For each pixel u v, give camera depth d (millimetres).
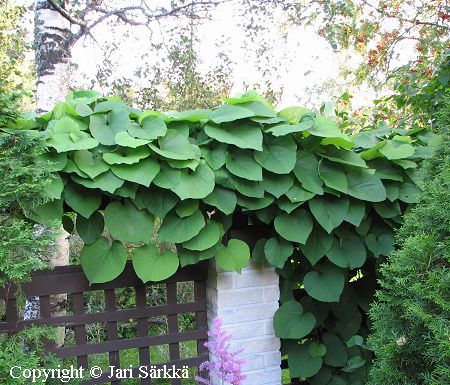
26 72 5004
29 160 1371
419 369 1346
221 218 1750
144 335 1822
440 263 1287
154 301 3320
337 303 2020
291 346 1974
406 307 1320
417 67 3008
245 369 1883
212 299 1887
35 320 1649
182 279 1864
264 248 1793
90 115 1547
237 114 1597
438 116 1526
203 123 1659
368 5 4172
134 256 1616
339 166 1786
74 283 1701
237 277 1869
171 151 1524
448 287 1197
